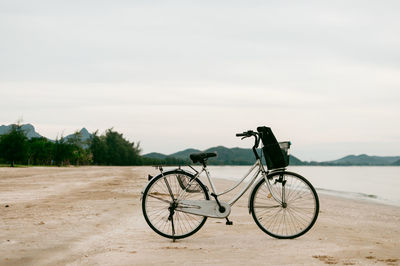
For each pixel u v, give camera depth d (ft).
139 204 26.03
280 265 11.01
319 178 145.07
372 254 12.75
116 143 492.95
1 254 11.87
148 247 13.26
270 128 15.24
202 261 11.36
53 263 10.96
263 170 15.46
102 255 11.96
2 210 22.63
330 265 11.12
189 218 20.10
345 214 26.13
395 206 35.22
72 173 97.81
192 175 15.06
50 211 22.33
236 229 17.24
